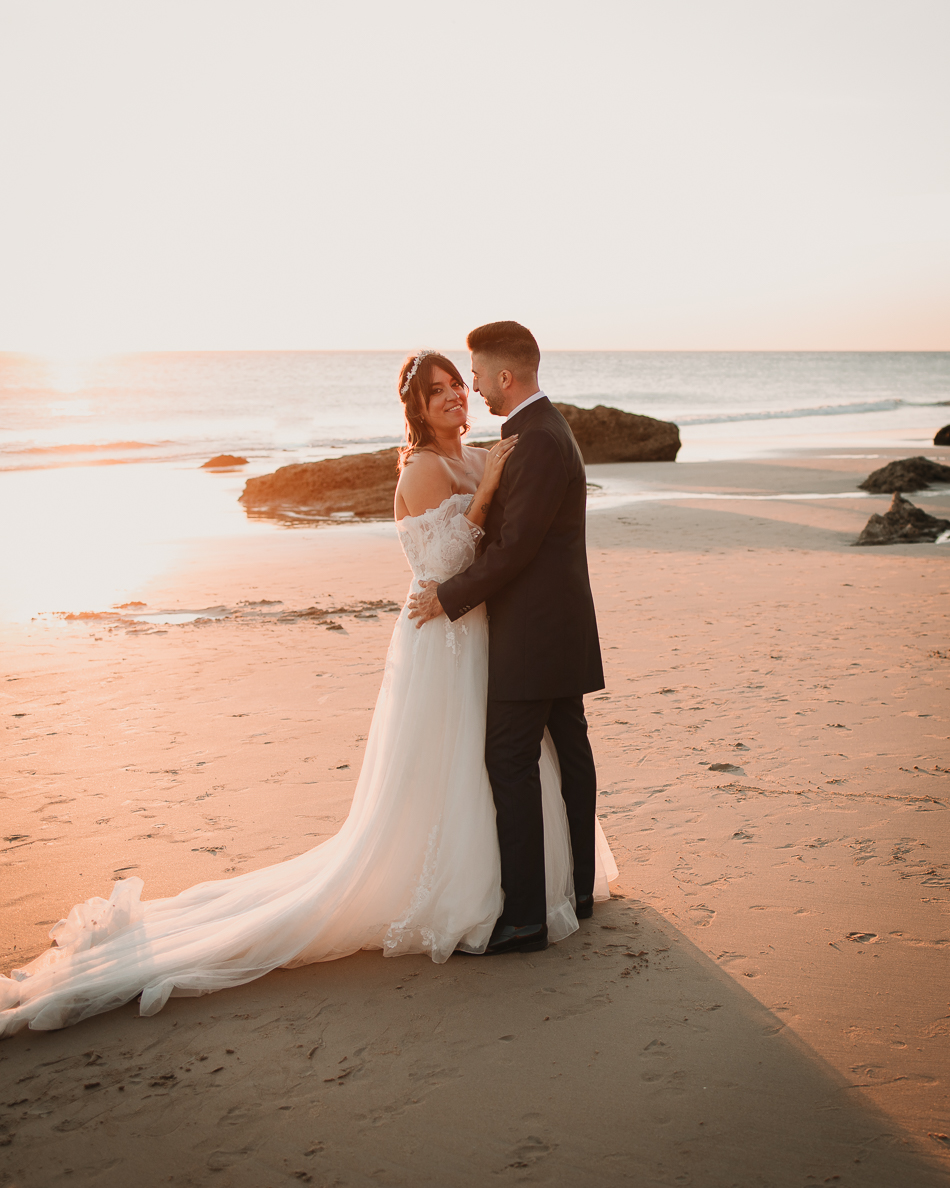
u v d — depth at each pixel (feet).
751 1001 8.20
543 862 9.34
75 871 11.24
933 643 21.35
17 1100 7.22
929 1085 7.04
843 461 72.90
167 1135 6.77
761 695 17.75
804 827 11.87
